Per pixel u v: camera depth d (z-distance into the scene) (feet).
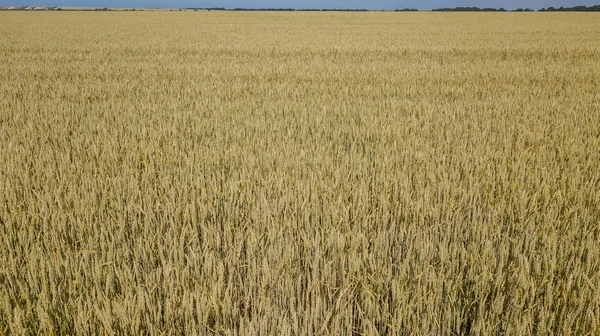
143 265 7.46
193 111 20.11
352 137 15.87
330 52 51.88
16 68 37.42
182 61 43.04
